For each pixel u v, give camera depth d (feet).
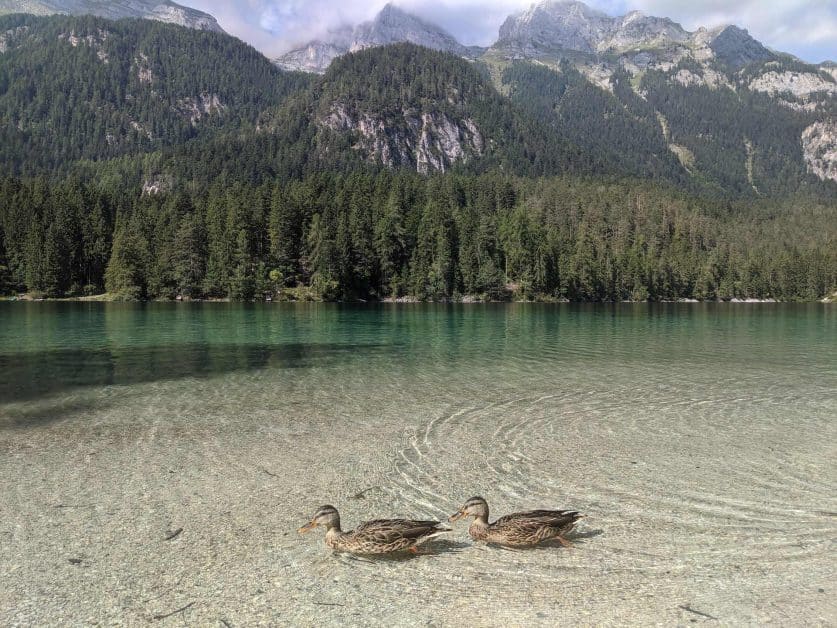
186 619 23.27
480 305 401.90
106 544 30.07
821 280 612.29
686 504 35.63
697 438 52.11
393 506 35.47
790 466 43.68
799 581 25.96
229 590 25.50
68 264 435.12
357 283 452.76
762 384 80.69
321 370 93.09
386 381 82.84
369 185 612.70
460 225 488.02
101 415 61.11
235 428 55.52
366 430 54.80
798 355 115.24
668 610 23.58
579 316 268.21
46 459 45.32
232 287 415.44
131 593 25.27
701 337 157.69
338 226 448.24
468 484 39.60
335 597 24.89
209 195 556.10
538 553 28.99
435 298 451.53
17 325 187.83
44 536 31.04
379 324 203.72
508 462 44.70
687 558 28.32
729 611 23.48
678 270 574.15
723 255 625.82
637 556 28.58
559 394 73.00
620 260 533.14
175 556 28.76
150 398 70.33
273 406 65.67
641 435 53.16
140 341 139.85
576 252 513.86
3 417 60.13
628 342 142.31
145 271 423.23
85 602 24.56
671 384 80.38
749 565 27.53
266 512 34.47
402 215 498.28
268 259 452.76
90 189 540.11
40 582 26.21
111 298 414.41
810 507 35.09
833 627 22.26
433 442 50.55
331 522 28.89
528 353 117.39
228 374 89.10
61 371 91.50
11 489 38.37
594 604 24.11
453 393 73.61
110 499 36.58
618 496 37.17
